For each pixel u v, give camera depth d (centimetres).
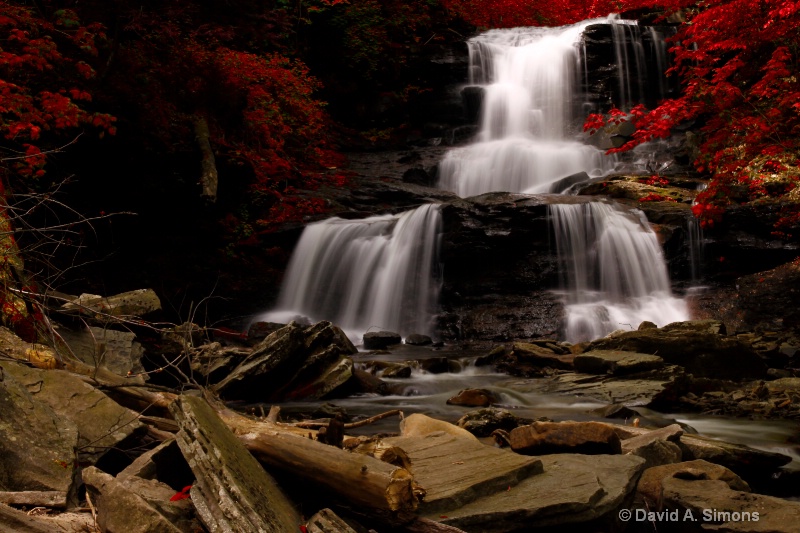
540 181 2008
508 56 2431
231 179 1578
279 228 1617
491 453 465
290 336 905
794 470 587
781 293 1324
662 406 863
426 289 1500
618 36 2312
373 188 1828
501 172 2033
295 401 894
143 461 398
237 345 1204
